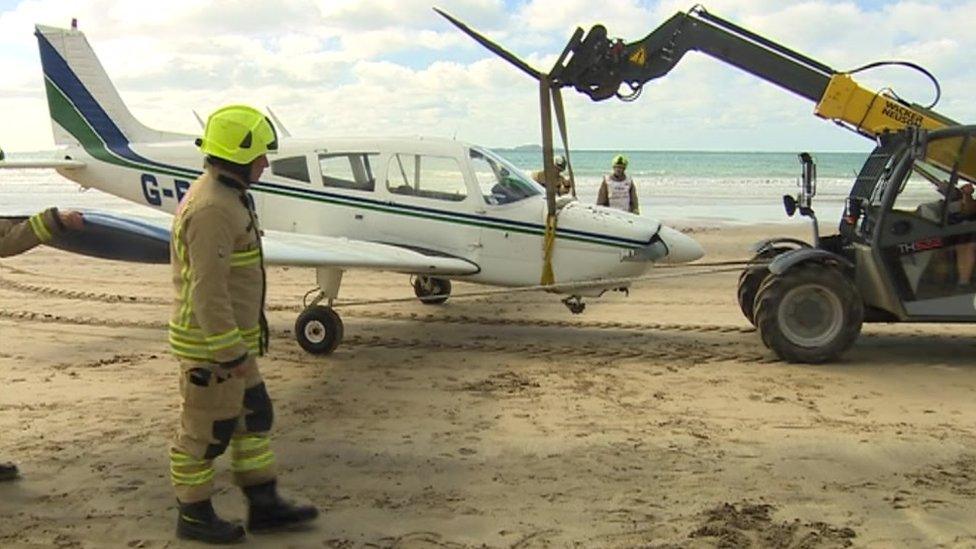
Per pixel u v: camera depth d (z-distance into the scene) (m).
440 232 8.88
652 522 4.39
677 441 5.68
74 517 4.52
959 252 7.60
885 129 8.34
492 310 10.50
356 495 4.80
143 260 4.91
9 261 14.71
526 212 8.70
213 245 3.79
